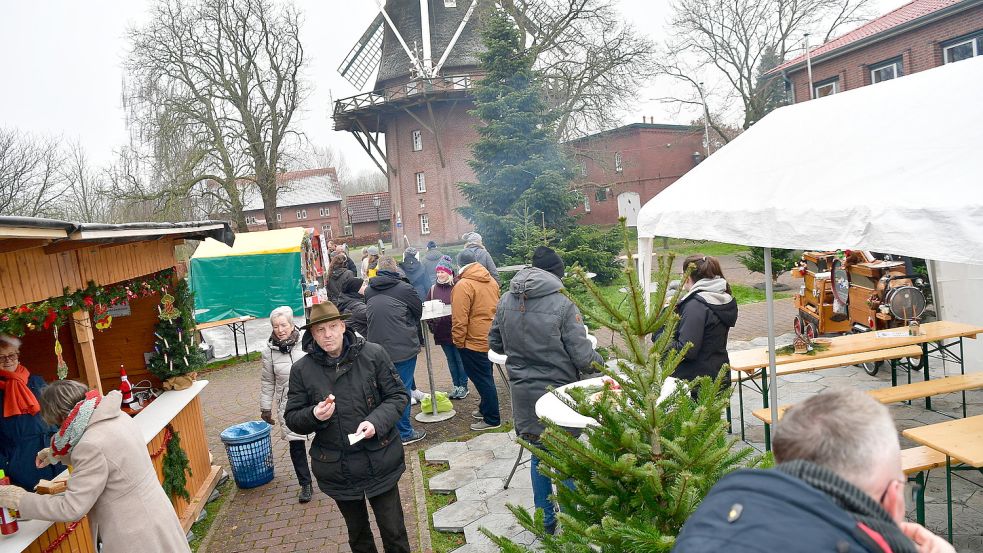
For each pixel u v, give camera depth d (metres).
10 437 4.65
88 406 3.50
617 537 2.17
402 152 39.94
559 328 4.70
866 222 4.07
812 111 5.79
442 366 11.55
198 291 15.24
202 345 14.25
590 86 27.67
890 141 4.52
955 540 4.46
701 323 5.12
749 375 7.12
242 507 6.34
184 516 5.79
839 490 1.33
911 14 18.81
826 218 4.42
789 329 11.81
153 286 6.11
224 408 10.20
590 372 4.81
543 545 2.70
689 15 30.00
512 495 5.73
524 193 15.72
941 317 8.46
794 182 4.99
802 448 1.44
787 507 1.29
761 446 6.41
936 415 6.79
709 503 1.42
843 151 4.82
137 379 6.73
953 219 3.51
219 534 5.80
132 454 3.58
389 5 40.50
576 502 2.63
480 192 16.34
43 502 3.36
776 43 29.89
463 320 7.25
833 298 9.23
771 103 32.81
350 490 4.18
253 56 29.27
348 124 39.91
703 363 5.22
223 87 28.64
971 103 4.29
